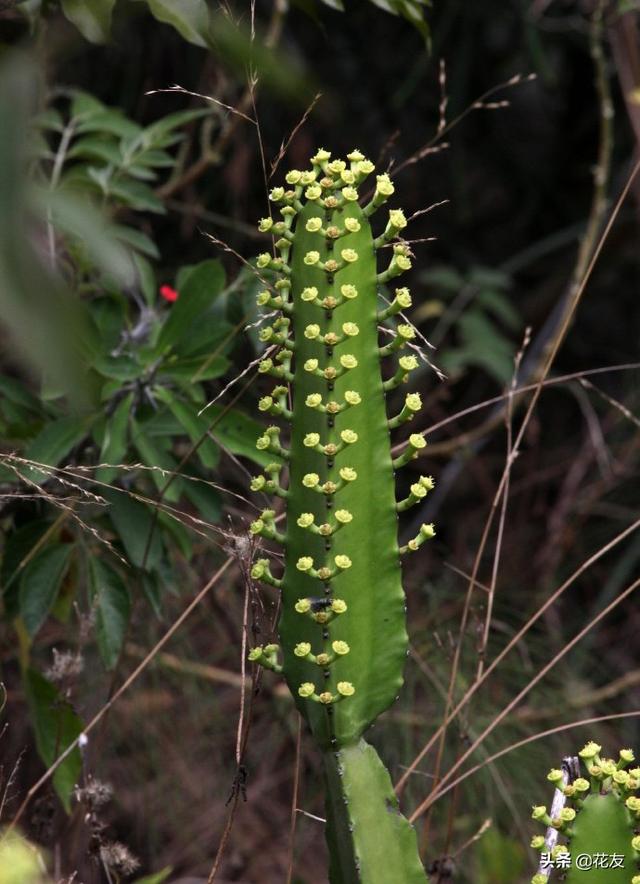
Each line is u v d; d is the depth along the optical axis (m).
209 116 1.88
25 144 0.81
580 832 1.00
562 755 1.94
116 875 1.22
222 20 1.14
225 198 2.43
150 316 1.42
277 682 1.92
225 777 1.98
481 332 2.57
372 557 1.01
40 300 0.79
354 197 0.99
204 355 1.34
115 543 1.38
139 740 1.84
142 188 1.49
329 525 1.00
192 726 1.92
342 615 1.00
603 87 2.02
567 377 1.38
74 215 0.87
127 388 1.32
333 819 1.02
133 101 2.45
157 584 1.35
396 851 1.00
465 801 1.79
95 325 1.27
